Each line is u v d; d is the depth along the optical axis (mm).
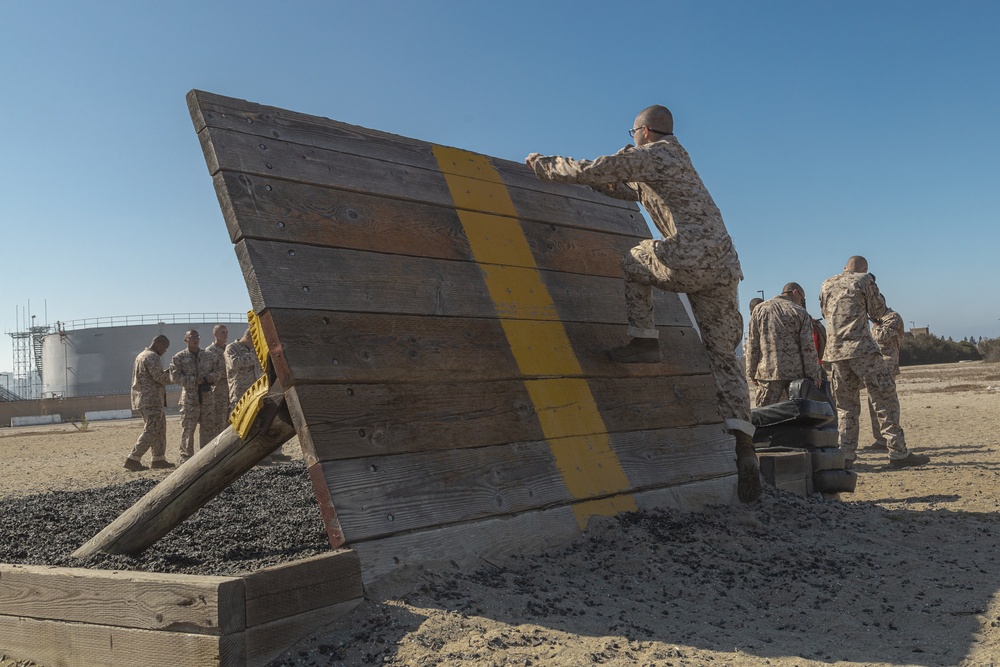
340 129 4156
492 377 4059
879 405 8516
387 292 3812
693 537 4195
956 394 20219
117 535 3705
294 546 3777
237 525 4496
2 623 3113
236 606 2643
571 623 3031
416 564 3268
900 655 2873
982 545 4645
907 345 55469
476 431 3832
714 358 4750
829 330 8836
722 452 5191
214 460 3570
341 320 3559
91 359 68062
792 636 3064
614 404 4668
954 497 6293
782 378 8406
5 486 9617
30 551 4113
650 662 2711
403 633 2854
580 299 4863
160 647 2719
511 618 3020
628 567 3691
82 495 6262
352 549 3094
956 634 3100
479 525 3590
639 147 4379
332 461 3236
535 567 3592
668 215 4508
